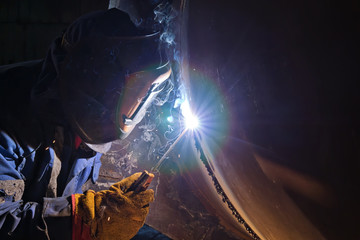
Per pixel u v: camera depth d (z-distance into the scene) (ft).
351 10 2.14
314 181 2.48
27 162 4.34
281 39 2.44
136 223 4.58
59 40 4.27
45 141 4.38
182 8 3.26
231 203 3.76
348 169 2.28
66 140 4.61
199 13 2.97
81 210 4.44
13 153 4.18
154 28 3.98
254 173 2.89
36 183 4.49
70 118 3.97
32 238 4.16
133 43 3.76
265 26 2.52
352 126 2.22
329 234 2.64
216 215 4.60
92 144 4.20
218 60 2.85
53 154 4.46
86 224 4.41
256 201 3.09
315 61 2.30
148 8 4.03
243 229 4.19
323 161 2.38
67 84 3.83
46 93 4.10
